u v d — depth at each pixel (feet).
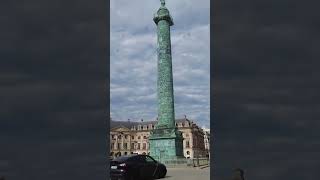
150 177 86.79
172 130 198.29
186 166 171.63
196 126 525.34
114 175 81.46
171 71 204.74
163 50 203.92
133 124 550.36
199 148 524.93
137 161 85.10
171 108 201.16
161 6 206.08
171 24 209.67
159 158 196.65
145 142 528.63
